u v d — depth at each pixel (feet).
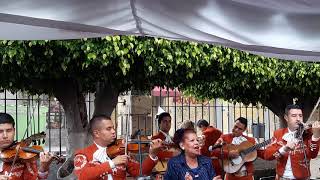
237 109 52.08
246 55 23.50
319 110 30.37
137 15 13.46
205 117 52.37
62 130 37.32
